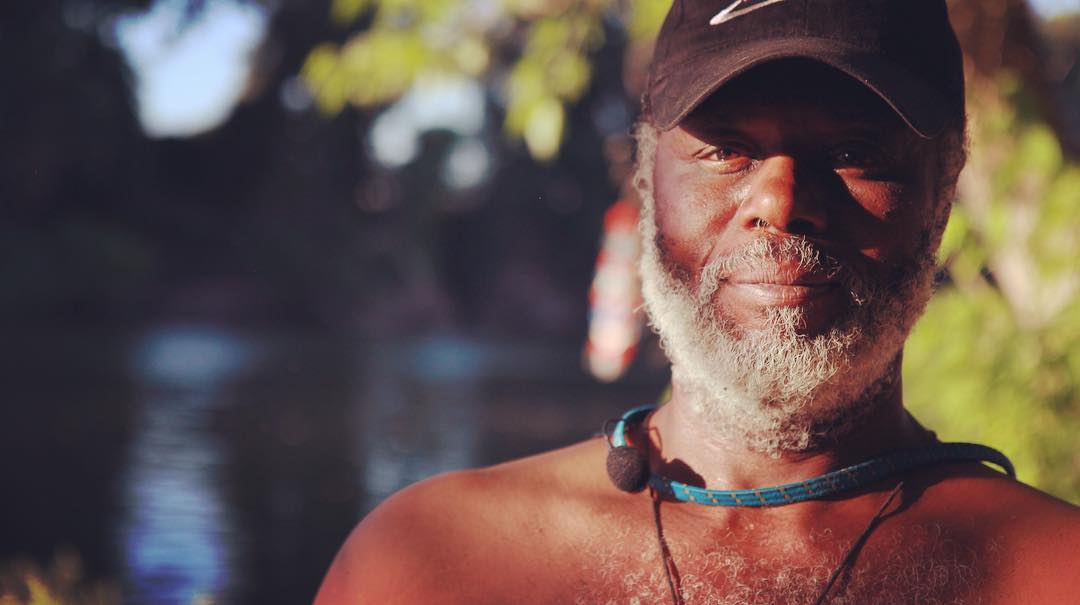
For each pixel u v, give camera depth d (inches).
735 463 48.5
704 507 47.7
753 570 45.4
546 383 1009.5
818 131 45.6
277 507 418.3
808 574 45.0
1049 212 110.8
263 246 1497.3
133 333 1275.8
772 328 44.8
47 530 363.3
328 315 1534.2
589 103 592.1
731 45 46.4
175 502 419.5
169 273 1434.5
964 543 45.3
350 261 1566.2
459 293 1684.3
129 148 1314.0
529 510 49.5
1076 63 133.5
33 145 1194.6
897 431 49.1
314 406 764.6
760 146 46.2
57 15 1169.4
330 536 369.7
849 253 45.4
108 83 1238.9
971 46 110.0
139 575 307.7
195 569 316.5
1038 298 114.8
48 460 501.0
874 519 46.1
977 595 44.1
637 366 1088.8
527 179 1609.3
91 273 1262.3
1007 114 110.8
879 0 46.1
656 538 47.2
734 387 45.9
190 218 1450.5
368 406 779.4
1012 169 110.6
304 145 1498.5
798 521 46.6
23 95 1167.0
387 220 1610.5
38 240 1242.0
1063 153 115.2
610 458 49.0
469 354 1378.0
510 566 47.7
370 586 49.0
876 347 45.8
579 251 1665.8
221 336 1348.4
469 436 641.0
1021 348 113.2
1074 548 44.5
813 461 47.8
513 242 1675.7
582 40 128.6
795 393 45.7
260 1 1304.1
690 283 47.3
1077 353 112.0
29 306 1235.2
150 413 682.8
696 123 46.6
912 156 46.4
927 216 47.4
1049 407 112.6
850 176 45.8
